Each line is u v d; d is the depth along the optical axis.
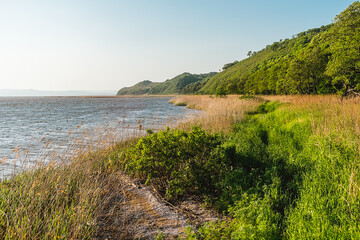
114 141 8.81
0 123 19.61
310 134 8.11
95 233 3.51
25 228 3.19
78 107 44.53
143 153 5.41
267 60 117.31
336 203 3.62
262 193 4.34
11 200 3.80
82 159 5.73
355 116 7.64
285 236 3.13
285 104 18.25
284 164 5.86
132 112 30.25
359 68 16.42
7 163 7.77
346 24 16.94
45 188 4.25
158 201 4.56
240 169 5.12
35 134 13.90
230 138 8.70
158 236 3.27
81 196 4.07
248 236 2.97
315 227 3.04
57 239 3.13
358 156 4.98
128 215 4.07
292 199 4.25
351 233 2.82
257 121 13.66
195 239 3.21
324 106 11.36
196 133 5.74
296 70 29.38
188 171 5.04
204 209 4.35
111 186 5.26
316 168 4.96
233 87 65.19
